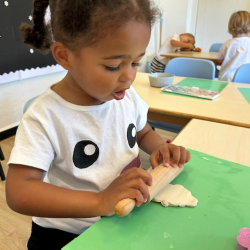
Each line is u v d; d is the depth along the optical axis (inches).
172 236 16.2
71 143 22.4
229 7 159.6
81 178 23.4
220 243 15.7
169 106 43.4
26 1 75.2
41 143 20.2
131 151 27.5
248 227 17.0
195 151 27.1
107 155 25.2
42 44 23.3
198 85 58.0
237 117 37.8
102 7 16.0
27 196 18.2
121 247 15.3
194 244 15.6
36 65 84.7
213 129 32.7
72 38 17.2
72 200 18.1
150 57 162.4
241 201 19.6
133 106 28.8
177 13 161.2
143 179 19.0
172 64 75.8
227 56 100.8
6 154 73.6
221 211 18.5
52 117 21.2
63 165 23.0
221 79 103.9
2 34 71.0
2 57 72.7
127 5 16.4
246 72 68.9
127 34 16.2
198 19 170.4
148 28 17.7
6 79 75.5
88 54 17.2
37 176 19.9
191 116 39.5
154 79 54.9
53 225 25.5
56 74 96.3
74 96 22.2
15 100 82.3
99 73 17.7
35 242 26.5
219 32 168.4
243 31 99.5
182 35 136.9
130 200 17.0
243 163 25.0
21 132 20.0
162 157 24.1
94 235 16.1
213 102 45.3
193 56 112.0
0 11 69.0
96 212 17.7
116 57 16.9
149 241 15.8
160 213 18.2
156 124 59.1
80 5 16.2
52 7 19.0
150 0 19.6
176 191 20.2
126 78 18.2
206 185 21.6
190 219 17.7
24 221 51.4
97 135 23.9
